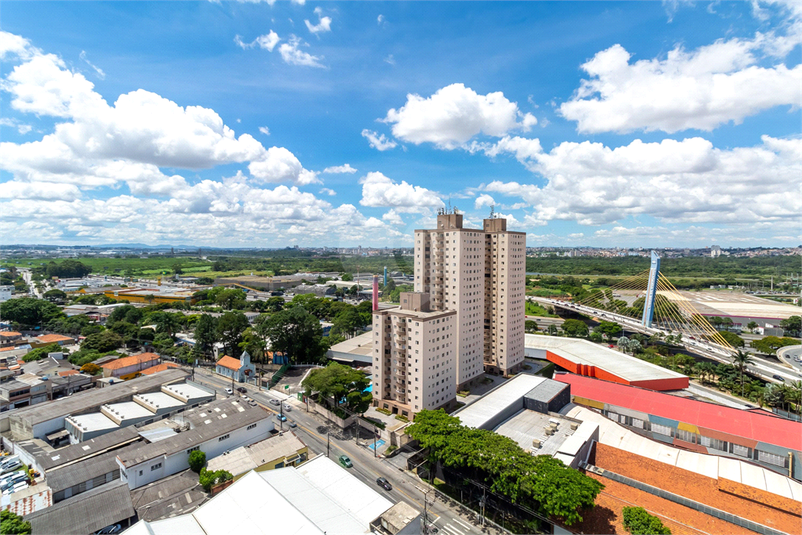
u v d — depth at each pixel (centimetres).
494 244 15675
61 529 6775
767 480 7425
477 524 7475
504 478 7112
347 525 6500
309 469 8188
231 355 17625
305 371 16112
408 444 10306
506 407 10112
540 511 7081
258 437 10631
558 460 7356
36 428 10306
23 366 14938
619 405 11462
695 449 10181
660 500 7075
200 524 6538
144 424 10912
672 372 14425
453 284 13788
